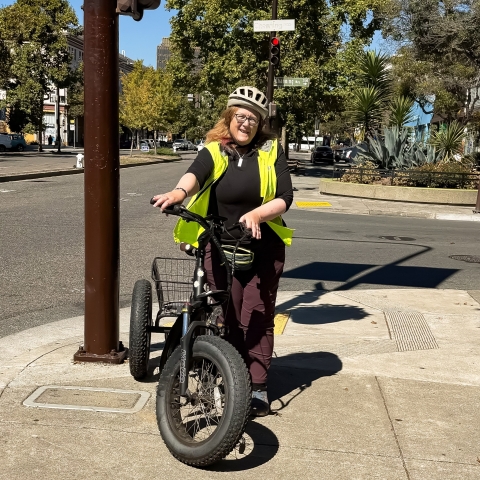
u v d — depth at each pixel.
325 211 17.42
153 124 55.84
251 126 3.54
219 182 3.54
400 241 11.87
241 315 3.78
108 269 4.54
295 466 3.23
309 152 107.62
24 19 51.34
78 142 84.00
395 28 27.20
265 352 3.80
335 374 4.58
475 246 11.52
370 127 27.28
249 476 3.11
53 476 3.04
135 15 4.36
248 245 3.61
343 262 9.44
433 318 6.26
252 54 31.36
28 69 52.84
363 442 3.52
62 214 13.45
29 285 7.17
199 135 105.12
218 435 2.97
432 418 3.88
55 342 5.07
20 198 16.77
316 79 31.80
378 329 5.81
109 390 4.10
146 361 4.21
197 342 3.11
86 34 4.35
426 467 3.27
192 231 3.58
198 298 3.23
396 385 4.41
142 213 14.69
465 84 29.50
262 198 3.56
